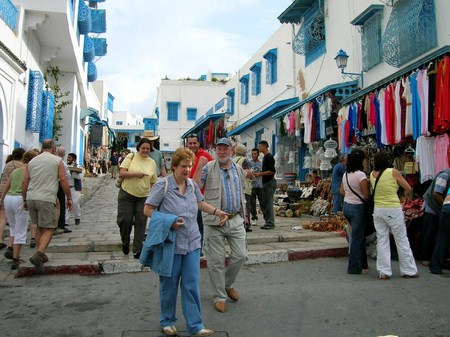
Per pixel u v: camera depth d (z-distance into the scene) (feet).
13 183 20.15
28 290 16.84
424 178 22.99
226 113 75.41
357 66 34.99
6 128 31.24
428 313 13.98
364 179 19.38
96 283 17.99
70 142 52.70
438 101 21.34
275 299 15.79
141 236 20.76
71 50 45.50
